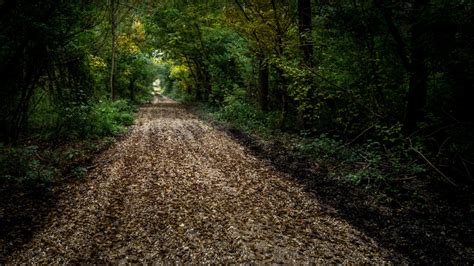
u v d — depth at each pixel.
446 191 9.22
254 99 25.61
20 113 14.20
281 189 9.77
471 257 6.29
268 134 17.69
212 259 6.11
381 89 13.00
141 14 30.56
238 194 9.33
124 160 12.93
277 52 18.03
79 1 13.70
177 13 31.28
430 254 6.38
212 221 7.62
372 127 13.15
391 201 8.77
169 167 11.96
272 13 17.44
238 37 25.86
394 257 6.27
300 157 12.95
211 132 19.73
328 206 8.57
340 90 13.64
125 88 43.44
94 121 17.83
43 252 6.36
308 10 15.45
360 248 6.54
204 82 41.66
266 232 7.11
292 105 19.81
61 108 16.80
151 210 8.22
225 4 21.59
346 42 12.98
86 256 6.25
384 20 11.66
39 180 9.77
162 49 39.75
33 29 11.46
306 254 6.29
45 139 15.41
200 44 33.09
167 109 39.91
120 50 35.12
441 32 9.48
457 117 10.34
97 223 7.54
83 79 19.47
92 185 10.01
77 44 16.83
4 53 11.95
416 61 11.02
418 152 9.94
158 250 6.43
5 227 7.27
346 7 12.48
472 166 9.63
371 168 10.55
